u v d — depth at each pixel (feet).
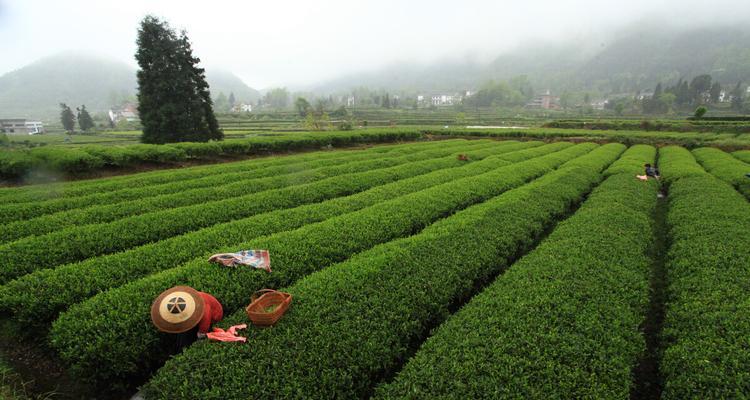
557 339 21.31
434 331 23.68
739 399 17.44
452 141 134.82
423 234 36.58
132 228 37.76
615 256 32.45
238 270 28.09
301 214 43.24
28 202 48.52
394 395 18.03
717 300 25.50
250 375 18.65
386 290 26.22
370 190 55.06
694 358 20.48
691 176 67.36
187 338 21.90
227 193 53.36
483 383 18.16
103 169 76.69
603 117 417.49
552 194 53.16
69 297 25.39
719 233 37.09
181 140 121.80
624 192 55.52
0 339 24.61
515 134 162.40
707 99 488.44
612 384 18.57
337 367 19.51
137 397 20.39
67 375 22.25
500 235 37.24
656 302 30.91
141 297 24.27
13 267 29.43
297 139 110.93
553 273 29.07
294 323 22.44
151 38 115.55
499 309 24.48
